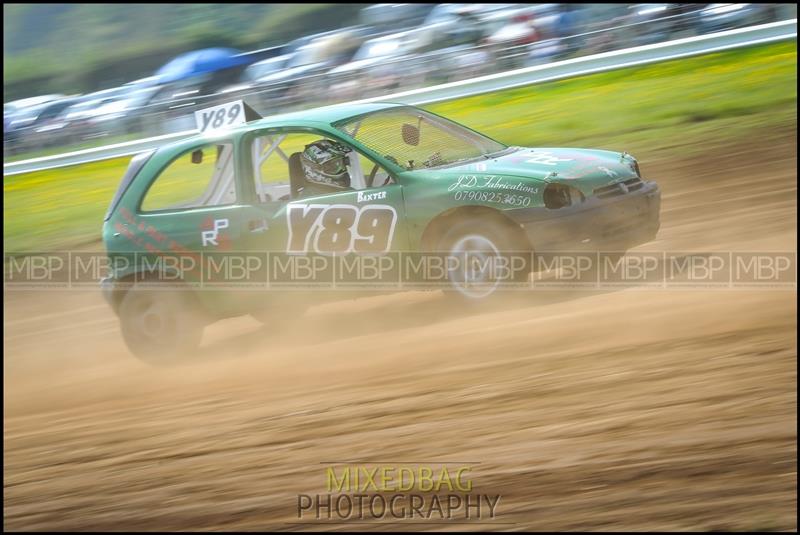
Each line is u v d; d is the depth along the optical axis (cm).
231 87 4094
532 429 984
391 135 1486
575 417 994
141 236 1555
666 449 903
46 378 1720
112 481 1069
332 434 1070
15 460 1212
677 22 3350
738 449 884
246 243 1483
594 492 856
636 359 1115
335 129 1466
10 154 4156
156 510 969
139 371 1608
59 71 6806
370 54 4034
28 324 2302
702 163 2348
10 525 998
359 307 1647
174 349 1572
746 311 1222
